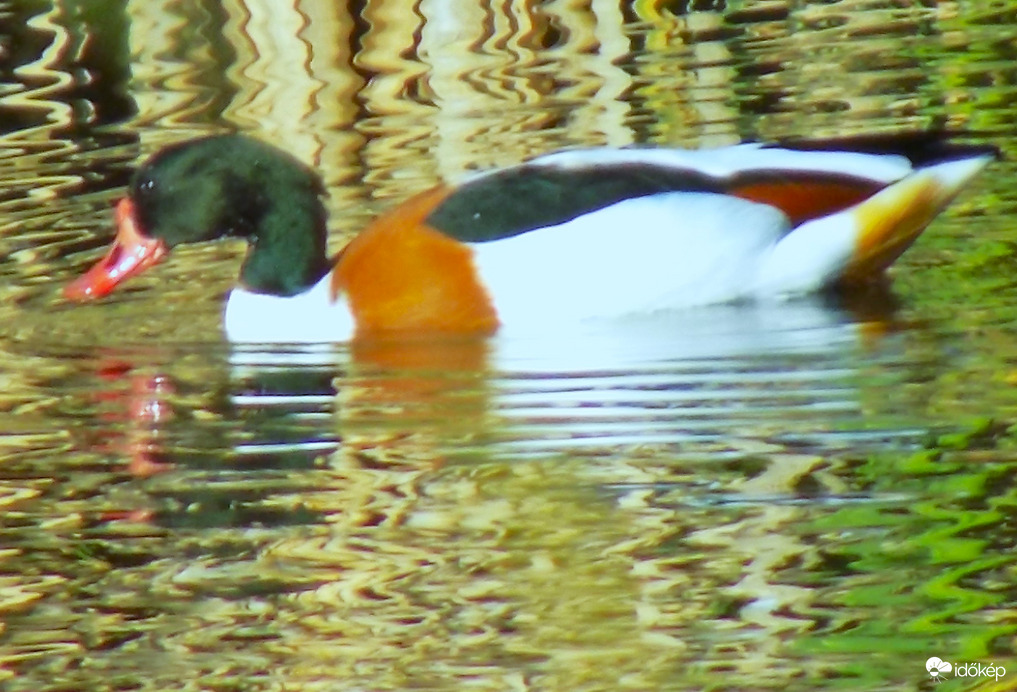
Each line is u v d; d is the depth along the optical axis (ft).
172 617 28.09
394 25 52.75
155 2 53.16
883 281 39.24
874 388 34.14
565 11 54.03
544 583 28.43
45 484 32.17
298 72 51.57
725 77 50.49
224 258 42.78
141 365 37.04
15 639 27.61
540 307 38.06
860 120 47.03
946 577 27.91
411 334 38.01
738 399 34.09
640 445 32.55
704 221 38.09
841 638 26.53
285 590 28.66
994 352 35.37
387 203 44.09
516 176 38.96
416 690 25.90
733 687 25.58
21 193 45.14
